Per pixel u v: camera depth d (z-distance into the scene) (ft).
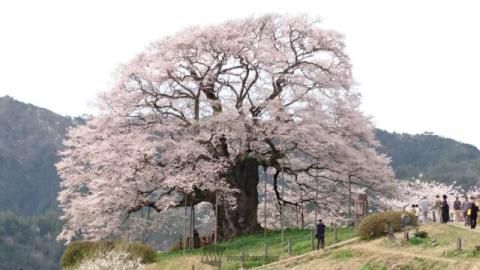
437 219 122.83
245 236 125.29
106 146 119.34
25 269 289.53
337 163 130.93
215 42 122.01
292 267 90.12
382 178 133.90
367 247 88.63
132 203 120.06
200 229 201.57
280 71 128.06
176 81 124.26
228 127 121.49
